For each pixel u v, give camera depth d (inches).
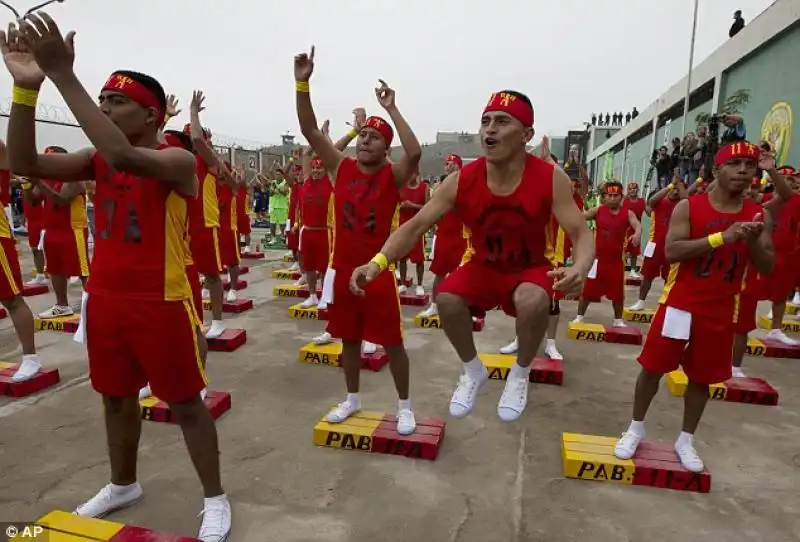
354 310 145.0
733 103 473.7
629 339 258.8
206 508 107.9
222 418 164.6
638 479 131.4
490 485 129.8
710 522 117.4
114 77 92.9
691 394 132.0
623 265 263.1
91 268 99.8
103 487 125.0
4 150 159.5
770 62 427.5
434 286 279.6
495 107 93.0
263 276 431.5
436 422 153.8
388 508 119.0
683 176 477.4
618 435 160.1
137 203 94.1
